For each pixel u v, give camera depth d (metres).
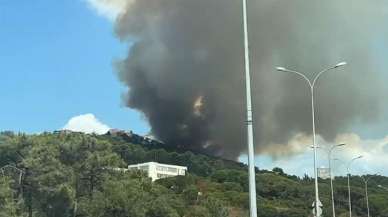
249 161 23.70
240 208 149.62
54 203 78.50
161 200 93.50
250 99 24.64
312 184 171.50
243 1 26.09
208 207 123.25
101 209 80.31
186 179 163.62
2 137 87.88
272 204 150.12
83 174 84.56
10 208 72.00
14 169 80.62
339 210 126.25
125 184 86.38
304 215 137.50
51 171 78.81
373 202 133.62
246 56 25.30
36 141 87.19
